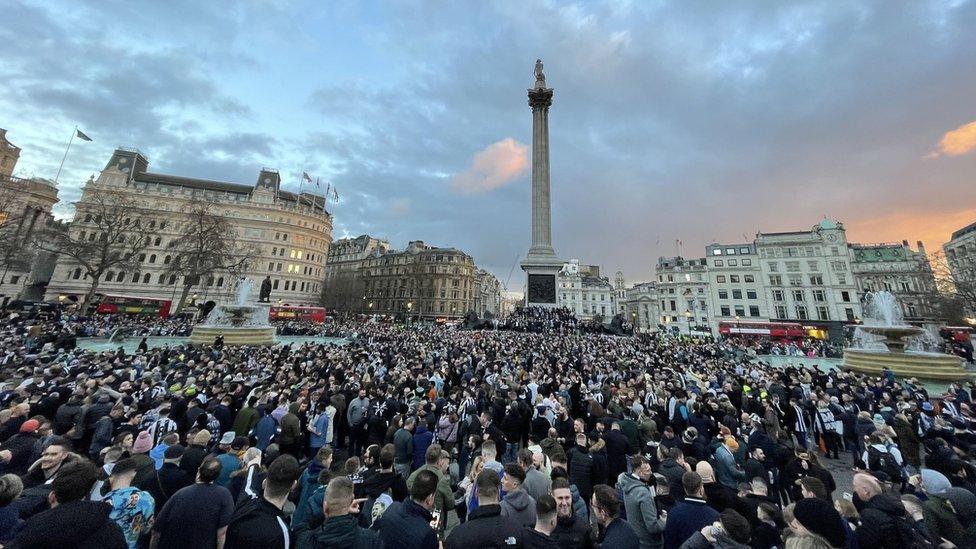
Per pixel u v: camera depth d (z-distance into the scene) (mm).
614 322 50281
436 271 116188
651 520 5531
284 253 99188
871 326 26938
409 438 8836
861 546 4871
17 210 53938
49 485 5156
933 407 12289
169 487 5691
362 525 5738
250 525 3748
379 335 41844
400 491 6285
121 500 4621
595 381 16719
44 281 78188
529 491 6227
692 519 4934
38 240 51938
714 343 45469
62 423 8758
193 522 4102
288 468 4145
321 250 109812
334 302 104438
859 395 14477
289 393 12133
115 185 89438
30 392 10570
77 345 31219
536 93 60812
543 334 44125
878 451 8062
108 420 8672
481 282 145750
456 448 11484
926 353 24359
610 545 4340
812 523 3992
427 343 31766
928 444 8477
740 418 13500
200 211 57156
